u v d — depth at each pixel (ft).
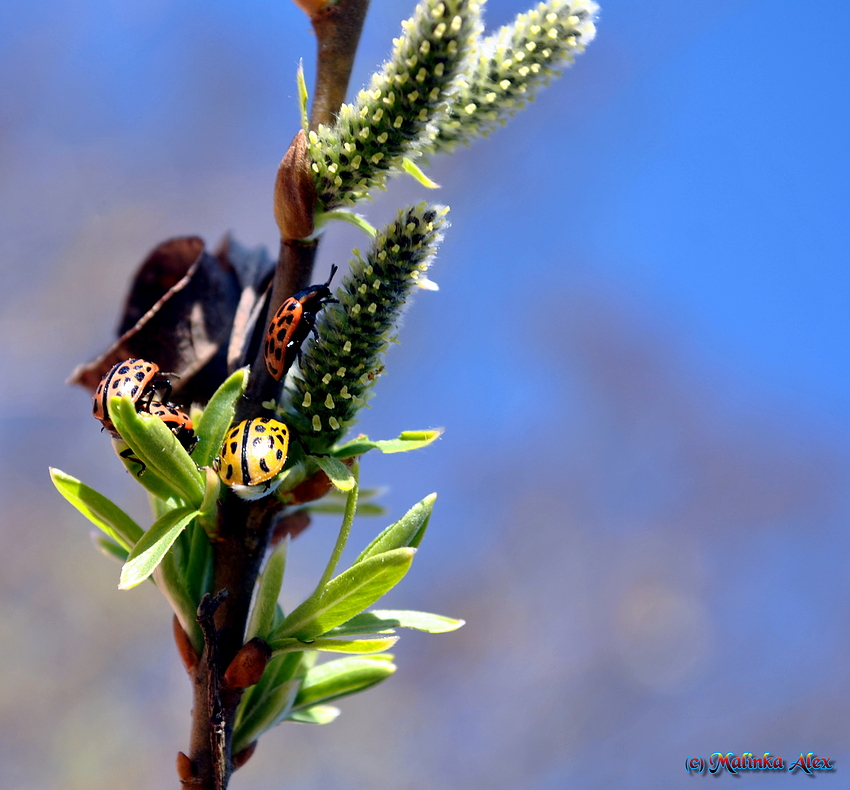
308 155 0.76
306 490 0.77
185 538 0.77
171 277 0.81
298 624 0.76
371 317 0.76
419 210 0.76
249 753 0.78
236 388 0.77
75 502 0.77
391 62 0.75
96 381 0.80
